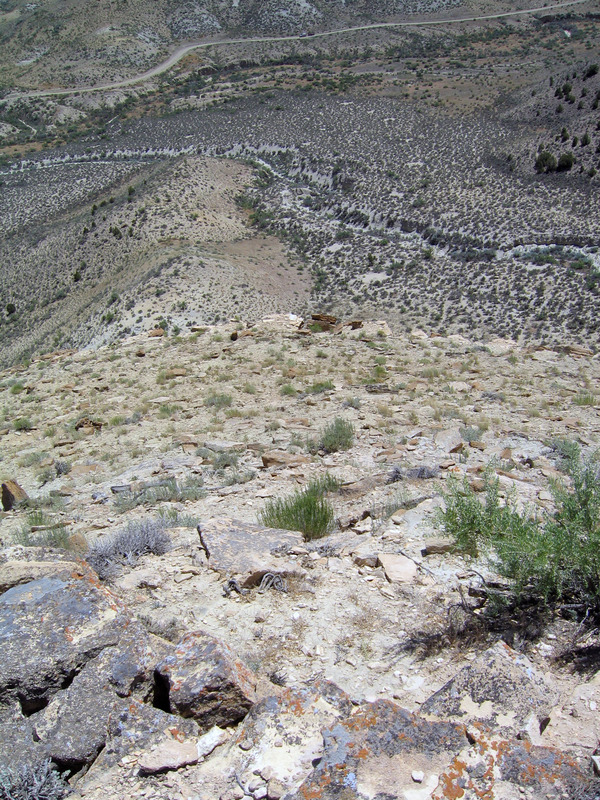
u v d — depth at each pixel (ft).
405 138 453.99
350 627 17.31
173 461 37.58
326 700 13.25
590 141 367.04
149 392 57.16
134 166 498.69
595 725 12.25
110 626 14.69
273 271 282.56
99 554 22.35
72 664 13.79
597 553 16.17
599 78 458.50
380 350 65.87
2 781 11.78
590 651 15.01
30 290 314.35
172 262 263.49
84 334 229.86
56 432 50.24
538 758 11.01
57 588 15.69
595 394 47.88
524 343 189.37
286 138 495.00
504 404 45.06
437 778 10.91
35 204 448.65
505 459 31.37
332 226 344.28
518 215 307.99
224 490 30.40
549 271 239.50
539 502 24.36
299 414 44.91
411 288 252.62
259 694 13.93
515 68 643.45
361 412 43.52
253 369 60.03
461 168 382.83
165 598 19.39
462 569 19.49
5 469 43.01
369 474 30.04
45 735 12.62
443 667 15.47
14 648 14.01
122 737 12.76
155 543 23.07
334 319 79.56
